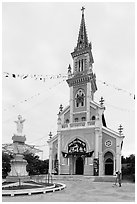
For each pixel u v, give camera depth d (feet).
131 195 59.77
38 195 55.88
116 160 129.29
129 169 140.97
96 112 142.51
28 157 163.94
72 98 156.46
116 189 75.00
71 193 61.67
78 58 163.63
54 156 152.76
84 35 169.37
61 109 159.74
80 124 144.77
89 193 62.85
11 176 75.66
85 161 135.23
